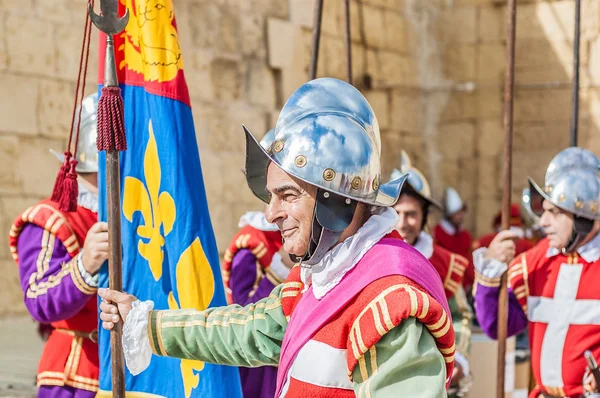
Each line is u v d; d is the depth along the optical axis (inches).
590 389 184.1
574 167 187.9
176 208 134.9
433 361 91.1
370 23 618.2
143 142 136.9
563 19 637.3
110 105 114.8
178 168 135.4
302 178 97.7
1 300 394.3
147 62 136.9
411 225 204.2
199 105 477.4
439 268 213.2
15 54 402.0
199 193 137.2
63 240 154.9
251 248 221.5
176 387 134.1
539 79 646.5
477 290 197.8
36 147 410.0
